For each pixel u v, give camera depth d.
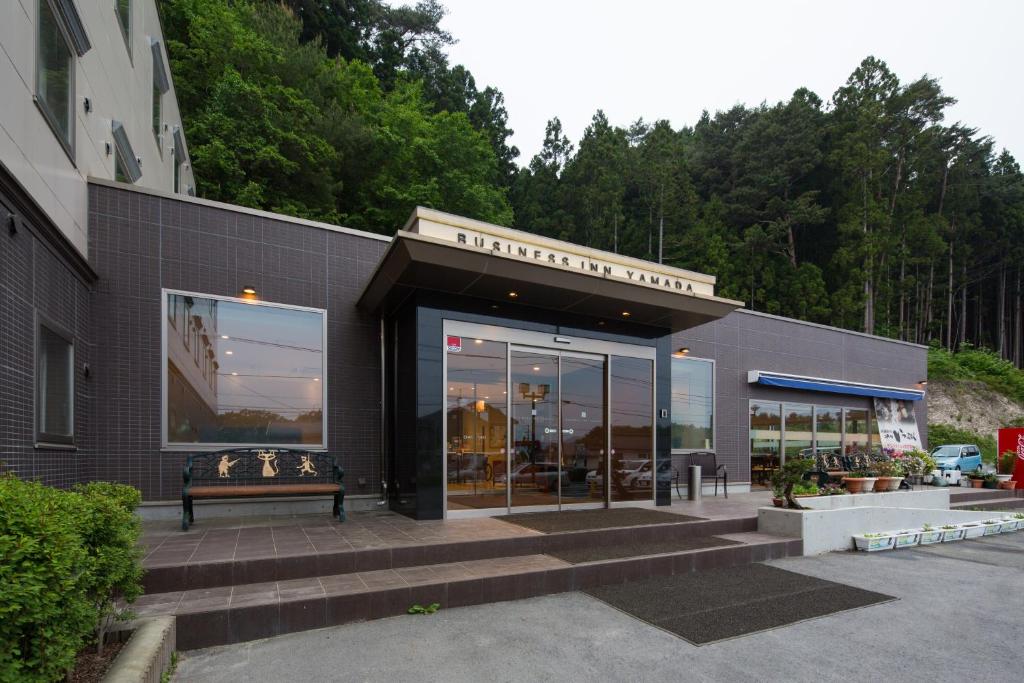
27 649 2.37
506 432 8.47
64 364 6.24
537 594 5.46
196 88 19.97
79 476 6.65
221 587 4.86
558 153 42.25
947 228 42.19
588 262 9.20
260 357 8.16
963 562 7.58
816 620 4.99
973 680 3.83
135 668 3.00
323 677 3.66
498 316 8.57
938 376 35.38
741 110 45.94
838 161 35.97
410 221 7.91
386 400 8.98
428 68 36.94
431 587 4.98
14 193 4.76
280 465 8.08
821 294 32.19
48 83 5.85
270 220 8.41
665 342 10.39
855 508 8.58
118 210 7.38
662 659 4.05
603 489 9.41
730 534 7.97
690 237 34.25
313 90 21.34
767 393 14.41
